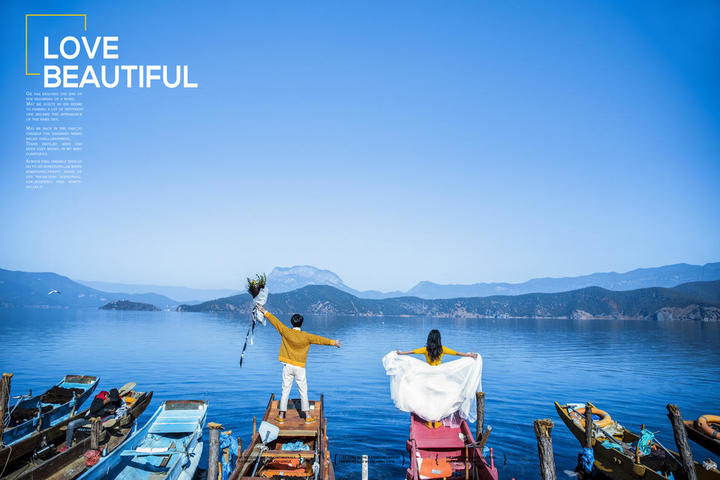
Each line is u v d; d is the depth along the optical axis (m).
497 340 86.31
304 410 10.22
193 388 28.88
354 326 146.25
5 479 10.80
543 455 8.87
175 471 12.46
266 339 72.38
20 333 73.38
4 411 12.53
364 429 19.88
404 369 11.99
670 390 31.75
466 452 10.73
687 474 11.32
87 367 37.53
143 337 72.19
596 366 45.50
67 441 12.31
